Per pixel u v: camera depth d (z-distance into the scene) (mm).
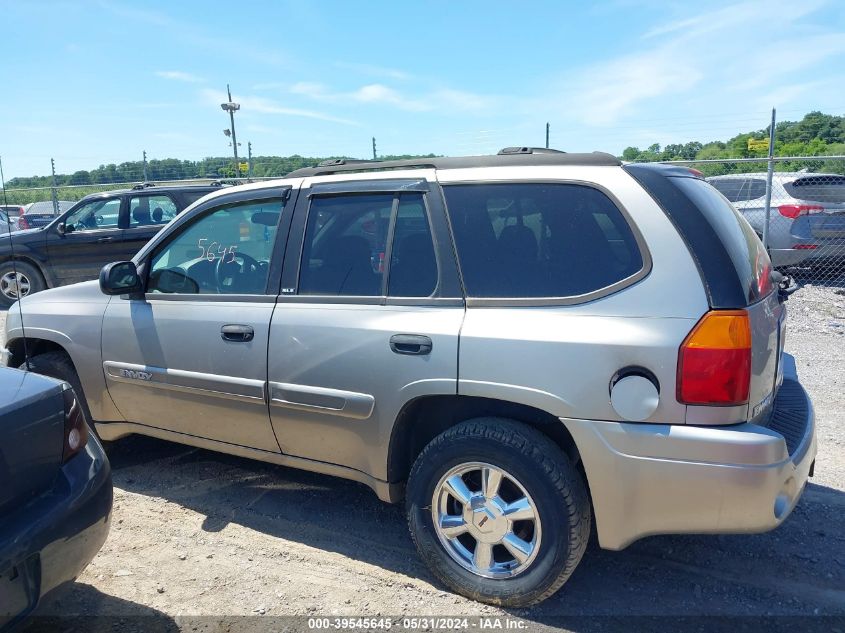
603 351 2598
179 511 3852
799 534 3488
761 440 2455
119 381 4020
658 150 15219
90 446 2770
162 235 3951
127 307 3965
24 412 2449
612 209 2748
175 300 3799
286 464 3572
